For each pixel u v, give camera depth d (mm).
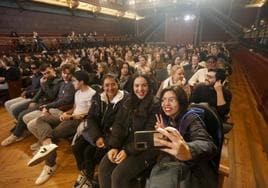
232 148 2477
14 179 2084
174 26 19297
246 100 4543
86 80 2320
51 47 11484
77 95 2410
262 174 2006
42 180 2018
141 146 1000
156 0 19578
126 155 1540
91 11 16109
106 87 1883
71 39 12961
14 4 10250
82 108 2357
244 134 2855
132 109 1631
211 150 974
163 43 19844
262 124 3188
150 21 21203
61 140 2871
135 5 20984
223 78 2078
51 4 12391
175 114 1223
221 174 1440
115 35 20094
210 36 18500
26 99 3234
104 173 1571
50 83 3018
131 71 3570
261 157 2295
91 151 1895
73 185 1978
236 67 9844
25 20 11047
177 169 1111
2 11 9750
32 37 10648
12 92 4516
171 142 912
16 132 2768
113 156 1571
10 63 6188
